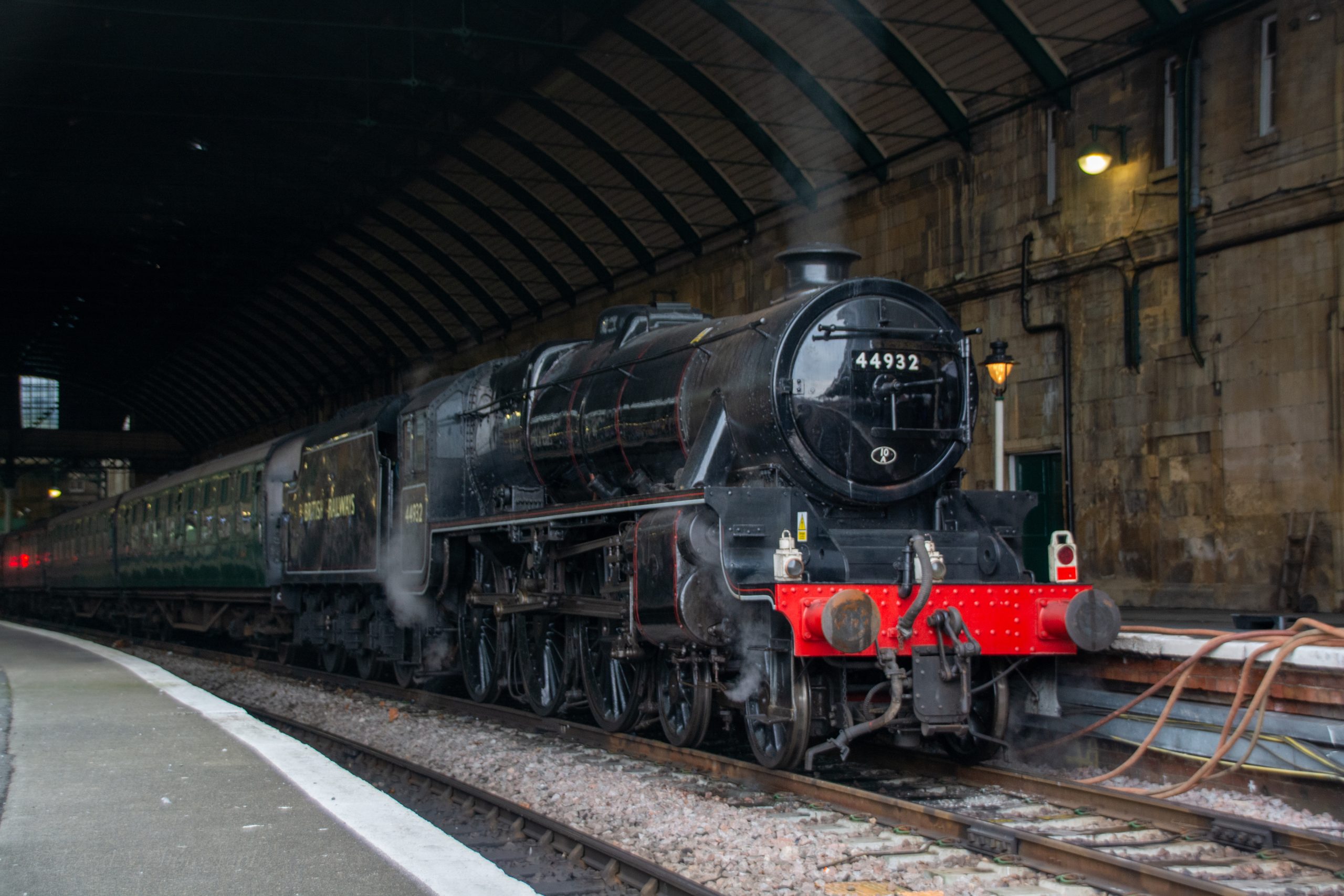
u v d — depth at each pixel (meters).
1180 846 6.34
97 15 21.64
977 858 6.10
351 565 15.38
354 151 28.62
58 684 12.88
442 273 34.41
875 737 9.57
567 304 31.94
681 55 20.66
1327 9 14.23
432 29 18.50
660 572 8.55
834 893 5.52
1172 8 15.62
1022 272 18.48
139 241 36.38
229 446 62.78
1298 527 14.62
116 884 4.95
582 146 24.73
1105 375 17.33
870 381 8.88
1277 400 14.94
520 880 5.99
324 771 7.44
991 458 19.33
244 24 22.36
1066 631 8.11
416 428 13.78
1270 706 7.75
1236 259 15.48
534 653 11.75
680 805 7.50
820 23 18.58
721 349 9.41
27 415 71.75
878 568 8.69
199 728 9.34
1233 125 15.43
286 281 39.56
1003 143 18.89
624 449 10.43
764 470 8.74
